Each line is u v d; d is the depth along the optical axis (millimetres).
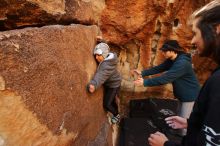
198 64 3969
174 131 2916
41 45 1186
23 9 1359
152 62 3861
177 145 1104
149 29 3592
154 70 3068
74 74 1592
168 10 3443
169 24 3605
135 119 3215
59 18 1627
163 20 3553
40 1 1422
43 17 1490
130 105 3662
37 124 1126
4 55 920
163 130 2959
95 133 2129
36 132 1128
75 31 1717
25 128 1050
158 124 3104
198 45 940
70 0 1801
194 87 2658
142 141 2738
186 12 3523
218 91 829
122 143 2791
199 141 892
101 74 2053
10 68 949
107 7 3271
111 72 2152
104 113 2545
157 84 2500
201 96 918
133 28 3424
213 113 826
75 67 1619
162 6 3367
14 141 999
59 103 1332
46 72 1199
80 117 1690
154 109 3479
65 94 1415
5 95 931
